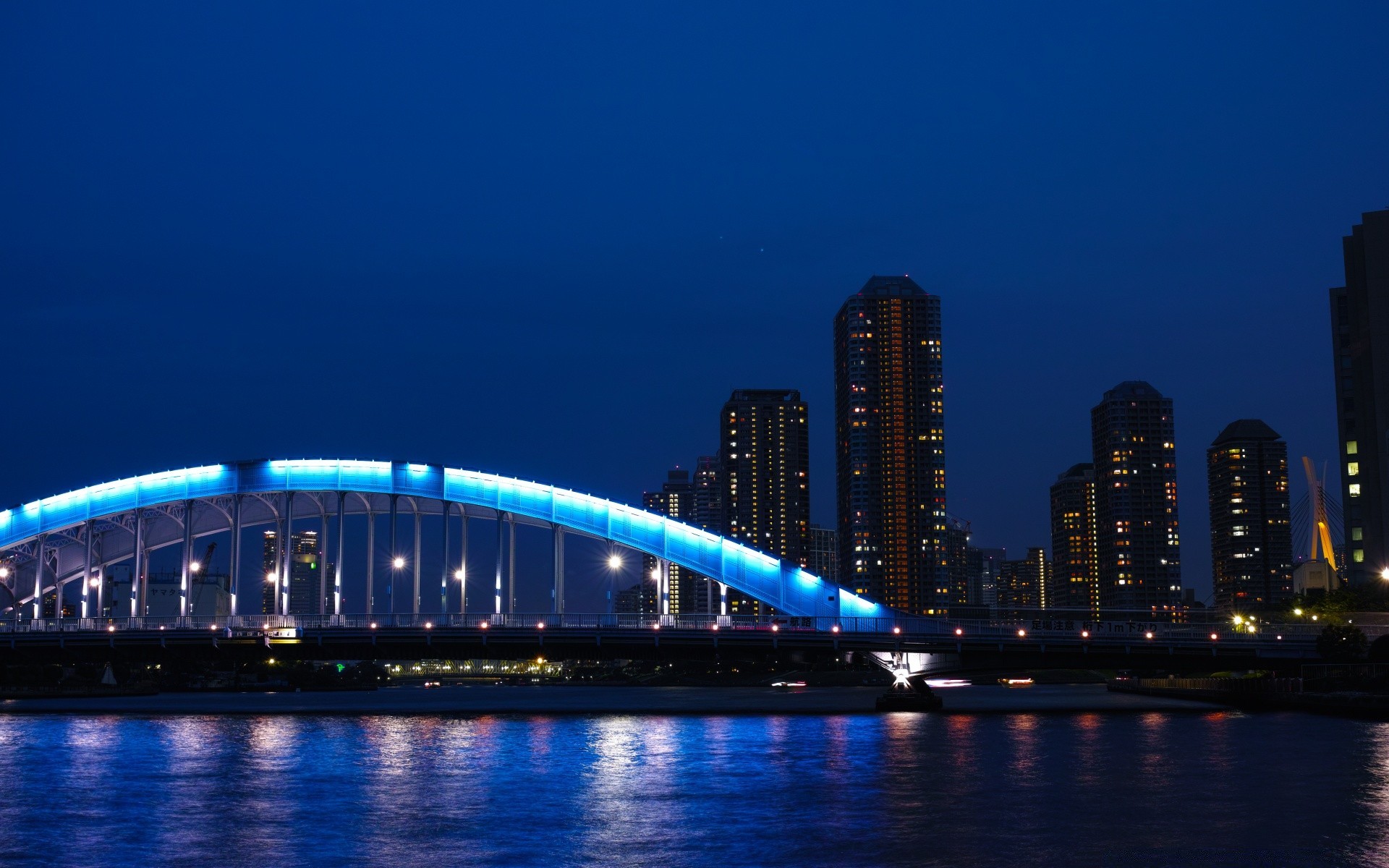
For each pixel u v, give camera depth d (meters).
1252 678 178.50
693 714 168.38
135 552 166.50
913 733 125.69
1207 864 56.47
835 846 60.91
